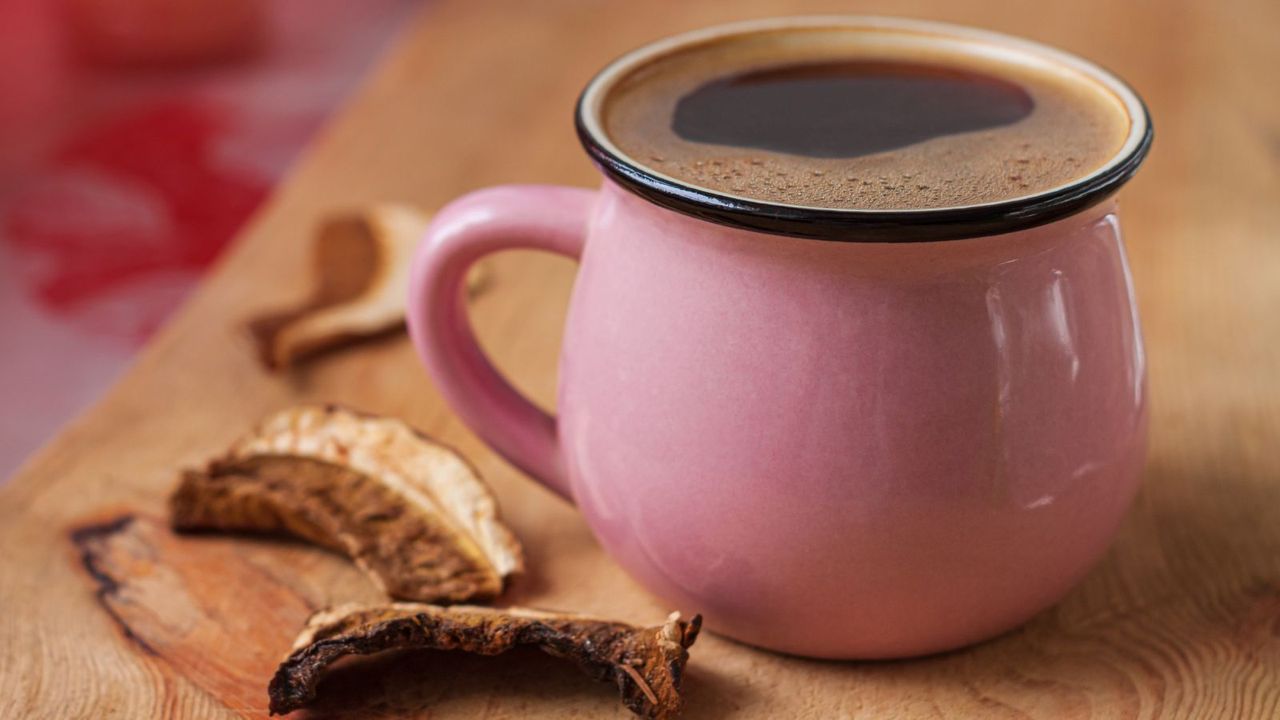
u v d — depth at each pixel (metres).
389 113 0.64
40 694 0.44
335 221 0.56
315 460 0.48
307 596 0.46
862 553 0.42
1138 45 0.69
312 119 1.15
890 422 0.41
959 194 0.41
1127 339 0.43
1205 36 0.70
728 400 0.41
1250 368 0.52
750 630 0.44
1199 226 0.58
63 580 0.46
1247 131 0.62
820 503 0.42
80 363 0.84
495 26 0.72
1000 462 0.41
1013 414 0.41
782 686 0.44
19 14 1.27
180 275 0.92
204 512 0.47
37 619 0.45
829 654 0.44
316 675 0.42
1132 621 0.45
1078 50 0.68
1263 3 0.73
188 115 1.14
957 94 0.45
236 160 1.07
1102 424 0.42
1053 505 0.42
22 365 0.83
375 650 0.43
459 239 0.44
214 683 0.44
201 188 1.02
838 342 0.41
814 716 0.43
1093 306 0.42
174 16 1.22
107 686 0.44
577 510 0.48
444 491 0.47
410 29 0.72
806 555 0.42
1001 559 0.42
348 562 0.47
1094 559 0.44
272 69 1.24
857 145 0.43
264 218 0.58
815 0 0.74
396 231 0.56
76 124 1.12
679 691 0.42
